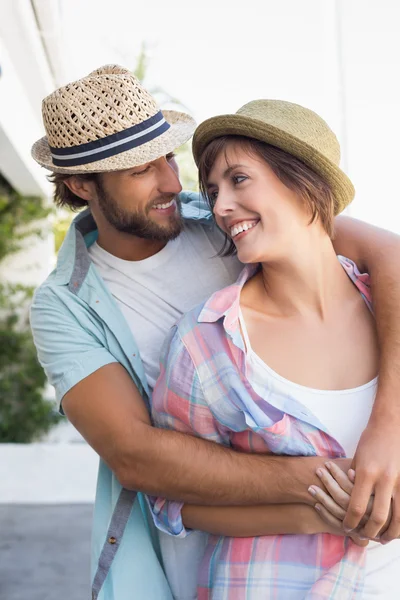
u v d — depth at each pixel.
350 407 1.56
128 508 1.77
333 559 1.54
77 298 1.83
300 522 1.53
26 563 4.48
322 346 1.61
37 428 8.59
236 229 1.57
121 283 1.88
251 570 1.56
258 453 1.59
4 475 6.39
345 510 1.46
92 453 7.16
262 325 1.63
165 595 1.77
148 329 1.87
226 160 1.55
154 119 1.85
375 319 1.64
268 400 1.54
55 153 1.89
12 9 4.18
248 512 1.57
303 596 1.52
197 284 1.92
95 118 1.81
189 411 1.59
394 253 1.72
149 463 1.60
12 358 8.65
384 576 1.55
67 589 4.11
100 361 1.74
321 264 1.62
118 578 1.76
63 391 1.73
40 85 6.02
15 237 8.86
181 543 1.78
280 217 1.54
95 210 1.92
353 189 1.59
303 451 1.53
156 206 1.85
